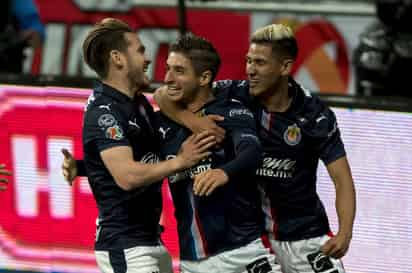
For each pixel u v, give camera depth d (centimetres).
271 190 1524
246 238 1420
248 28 3250
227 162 1403
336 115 1906
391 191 1909
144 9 3288
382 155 1903
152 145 1416
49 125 1991
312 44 3231
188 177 1412
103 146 1346
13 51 2955
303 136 1493
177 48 1391
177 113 1405
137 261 1383
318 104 1502
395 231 1917
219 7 3256
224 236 1412
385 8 2697
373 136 1903
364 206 1920
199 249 1422
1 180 1609
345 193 1493
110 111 1359
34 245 2022
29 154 2008
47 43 3306
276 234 1549
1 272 2036
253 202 1433
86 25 3312
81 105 1972
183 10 2698
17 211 2025
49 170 2003
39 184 2011
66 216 2006
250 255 1420
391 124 1895
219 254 1417
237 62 3222
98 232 1410
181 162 1309
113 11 3306
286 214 1541
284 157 1503
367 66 2709
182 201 1430
